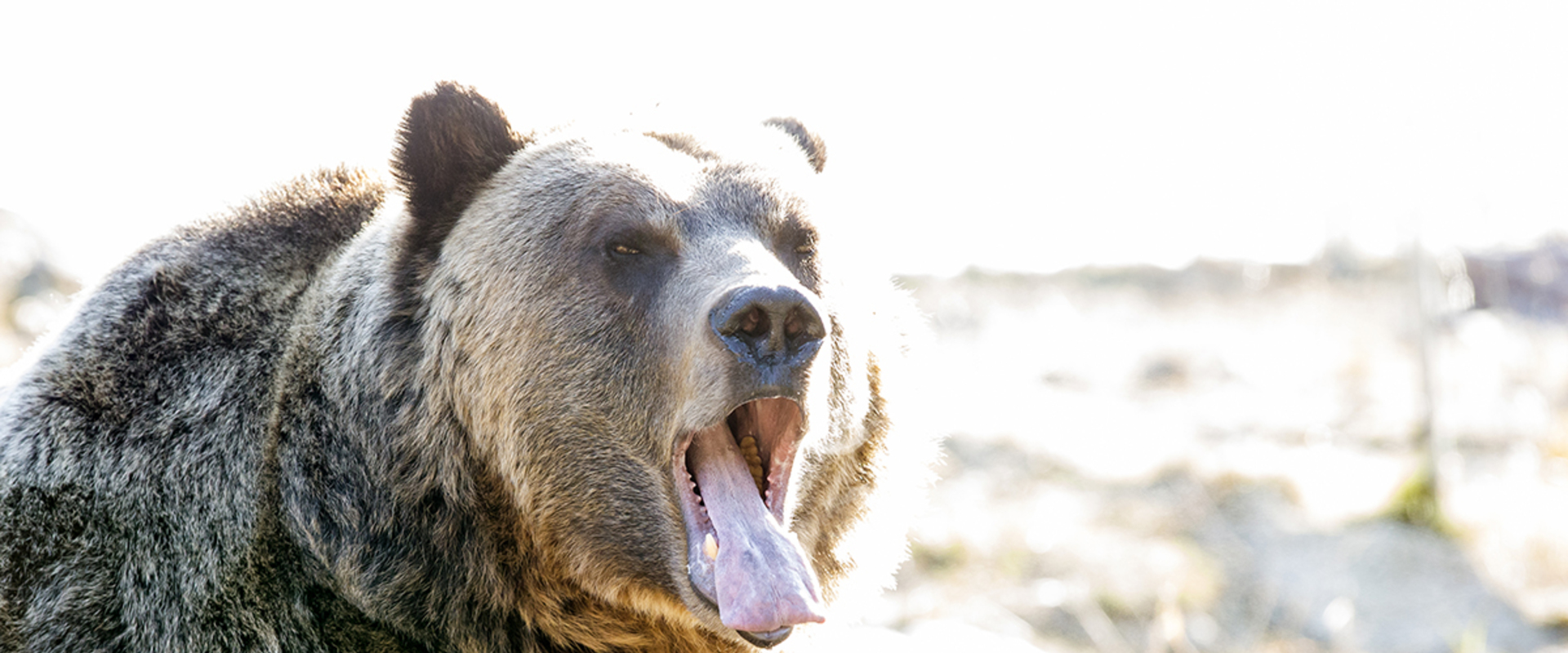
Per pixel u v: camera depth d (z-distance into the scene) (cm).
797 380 665
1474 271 3806
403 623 718
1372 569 1938
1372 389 3219
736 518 693
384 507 721
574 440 724
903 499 842
